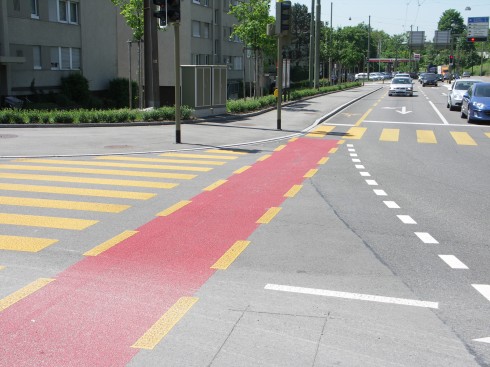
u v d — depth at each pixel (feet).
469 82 103.86
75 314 15.90
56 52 116.88
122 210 28.25
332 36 232.12
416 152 51.72
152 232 24.39
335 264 20.45
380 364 13.30
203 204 29.86
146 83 80.28
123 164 42.70
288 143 56.59
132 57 141.90
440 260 21.07
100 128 66.49
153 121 71.92
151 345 14.12
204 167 41.83
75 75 116.88
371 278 19.04
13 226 25.02
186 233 24.30
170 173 39.09
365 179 37.96
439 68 410.93
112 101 127.34
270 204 30.07
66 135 59.57
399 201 31.27
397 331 15.05
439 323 15.57
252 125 71.87
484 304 16.94
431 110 103.30
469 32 290.56
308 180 37.22
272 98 100.89
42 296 17.17
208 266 20.07
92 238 23.38
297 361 13.39
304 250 22.09
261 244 22.80
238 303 16.79
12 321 15.43
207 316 15.85
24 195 31.32
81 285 18.12
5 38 103.09
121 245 22.44
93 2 126.11
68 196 31.22
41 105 101.09
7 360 13.34
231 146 53.67
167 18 50.75
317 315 15.99
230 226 25.54
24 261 20.43
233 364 13.24
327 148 53.47
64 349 13.89
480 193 33.78
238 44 213.66
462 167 43.68
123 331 14.88
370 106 113.91
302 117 83.25
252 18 105.81
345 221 26.68
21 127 65.92
